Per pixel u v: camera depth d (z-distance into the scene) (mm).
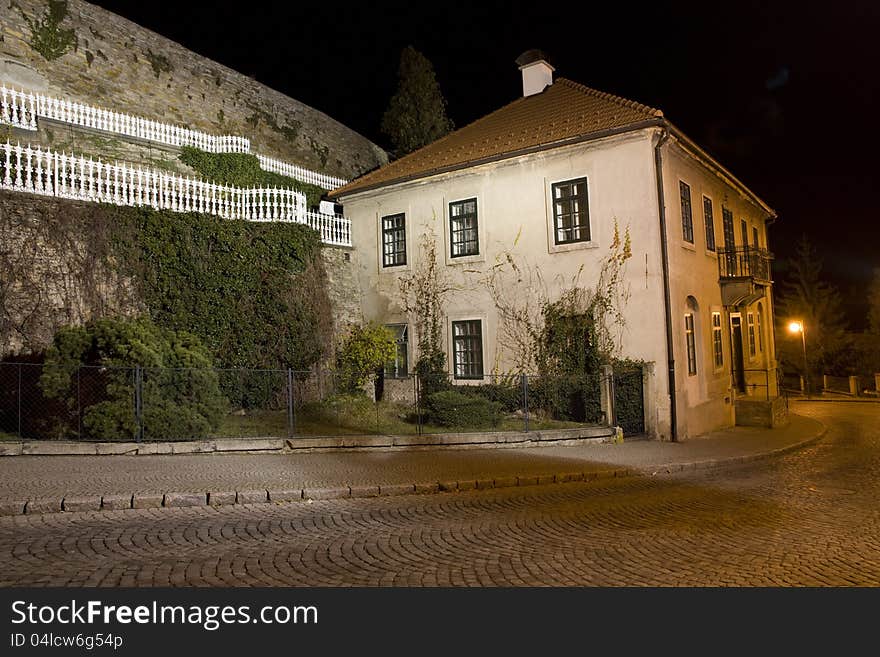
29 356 12773
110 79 20125
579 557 6309
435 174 19578
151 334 12242
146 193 15453
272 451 12203
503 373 18391
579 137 16750
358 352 18438
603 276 16734
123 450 10969
